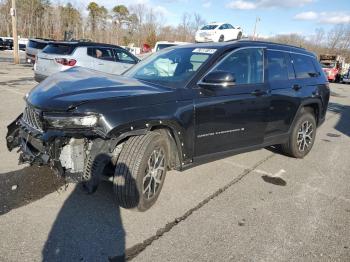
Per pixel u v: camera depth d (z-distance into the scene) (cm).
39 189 381
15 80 1277
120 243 298
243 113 430
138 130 325
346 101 1568
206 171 483
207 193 411
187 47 463
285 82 504
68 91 328
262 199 405
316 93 560
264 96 457
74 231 309
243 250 300
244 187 438
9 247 280
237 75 433
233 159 547
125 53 1112
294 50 550
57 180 402
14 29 2089
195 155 392
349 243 322
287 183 462
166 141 358
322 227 348
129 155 325
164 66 434
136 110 322
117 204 359
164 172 365
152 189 355
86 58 988
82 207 350
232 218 354
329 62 3167
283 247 308
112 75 421
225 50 425
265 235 326
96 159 308
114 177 328
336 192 442
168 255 286
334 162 572
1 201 349
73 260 271
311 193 433
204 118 384
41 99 322
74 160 306
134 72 454
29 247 282
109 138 306
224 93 405
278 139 514
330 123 956
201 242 307
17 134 372
